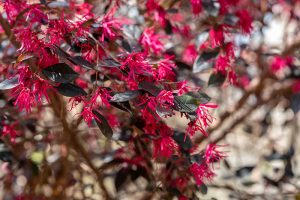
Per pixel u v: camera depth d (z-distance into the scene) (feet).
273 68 4.89
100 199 4.74
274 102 5.23
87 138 4.47
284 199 4.47
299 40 4.89
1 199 4.55
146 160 3.81
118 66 2.81
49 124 4.31
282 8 5.05
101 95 2.78
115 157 3.92
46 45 2.70
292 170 4.74
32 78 2.71
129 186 4.61
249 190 4.67
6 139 3.84
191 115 2.71
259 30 4.78
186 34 4.12
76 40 2.90
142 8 3.96
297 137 5.45
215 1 3.79
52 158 4.32
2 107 3.73
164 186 3.62
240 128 5.46
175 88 2.86
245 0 4.29
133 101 2.77
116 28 3.25
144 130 3.33
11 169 4.40
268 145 5.42
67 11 3.36
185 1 3.83
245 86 5.01
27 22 3.19
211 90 5.25
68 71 2.65
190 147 3.20
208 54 3.53
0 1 3.19
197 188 3.67
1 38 3.90
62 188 4.31
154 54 3.49
